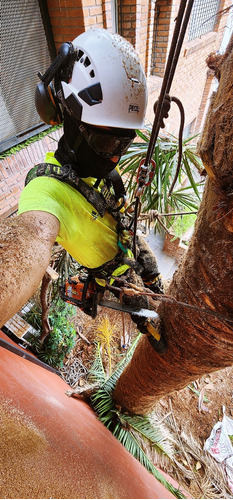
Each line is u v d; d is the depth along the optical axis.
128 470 1.74
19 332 3.16
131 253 1.44
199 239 1.13
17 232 0.74
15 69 3.39
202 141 0.89
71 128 1.08
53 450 0.98
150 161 0.92
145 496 1.56
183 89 5.82
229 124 0.74
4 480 0.67
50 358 3.46
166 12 4.28
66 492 0.85
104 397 3.05
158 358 1.87
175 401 3.97
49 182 1.06
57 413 1.42
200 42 5.12
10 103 3.52
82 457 1.18
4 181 3.69
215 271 1.08
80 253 1.29
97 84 1.00
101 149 1.09
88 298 1.63
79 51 1.07
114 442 2.36
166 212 2.98
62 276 3.17
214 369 1.66
